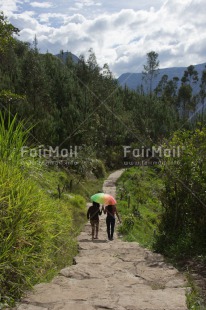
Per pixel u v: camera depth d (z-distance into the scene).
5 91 14.72
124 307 3.88
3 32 14.23
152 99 101.19
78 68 88.38
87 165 33.25
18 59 68.56
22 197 4.73
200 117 67.31
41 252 4.87
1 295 3.93
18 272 4.26
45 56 89.06
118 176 38.31
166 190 8.70
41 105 41.88
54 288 4.44
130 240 11.40
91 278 5.31
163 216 8.68
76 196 18.12
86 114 47.62
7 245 4.22
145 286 4.86
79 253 7.66
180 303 4.02
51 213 5.73
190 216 7.98
